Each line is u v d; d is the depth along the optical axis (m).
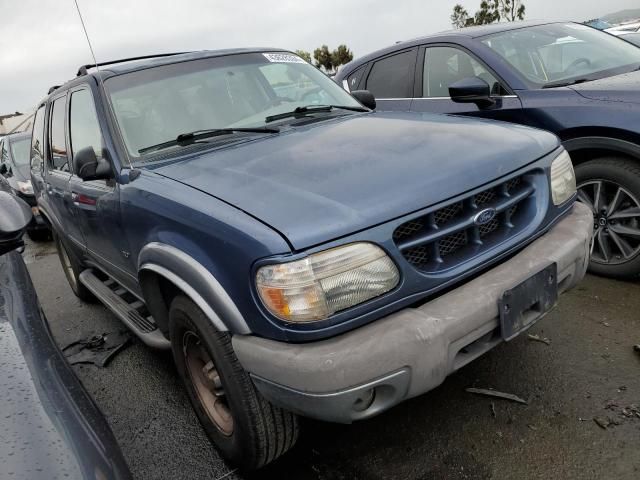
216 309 1.88
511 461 2.12
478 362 2.80
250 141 2.64
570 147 3.46
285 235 1.68
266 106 3.06
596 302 3.23
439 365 1.75
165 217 2.10
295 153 2.30
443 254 1.96
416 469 2.16
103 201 2.71
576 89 3.56
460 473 2.10
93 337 3.92
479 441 2.25
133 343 3.74
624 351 2.70
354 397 1.66
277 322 1.70
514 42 4.26
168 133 2.74
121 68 3.02
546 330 3.00
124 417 2.87
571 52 4.24
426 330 1.72
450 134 2.36
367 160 2.10
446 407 2.49
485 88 3.85
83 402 1.48
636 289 3.32
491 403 2.47
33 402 1.30
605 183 3.38
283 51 3.59
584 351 2.75
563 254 2.12
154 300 2.52
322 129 2.69
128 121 2.75
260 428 2.01
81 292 4.56
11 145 9.03
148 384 3.17
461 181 1.97
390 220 1.79
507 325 1.90
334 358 1.63
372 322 1.76
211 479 2.30
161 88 2.91
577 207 2.47
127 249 2.63
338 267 1.68
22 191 7.57
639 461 2.02
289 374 1.68
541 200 2.25
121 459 1.37
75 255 4.03
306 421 2.55
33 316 1.81
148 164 2.55
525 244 2.16
